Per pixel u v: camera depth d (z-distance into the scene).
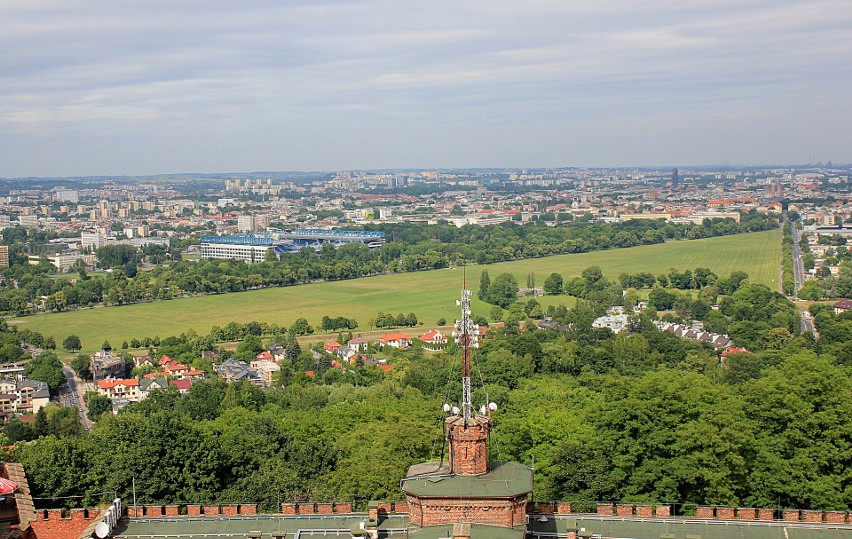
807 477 143.75
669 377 174.38
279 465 164.25
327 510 109.12
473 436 93.25
